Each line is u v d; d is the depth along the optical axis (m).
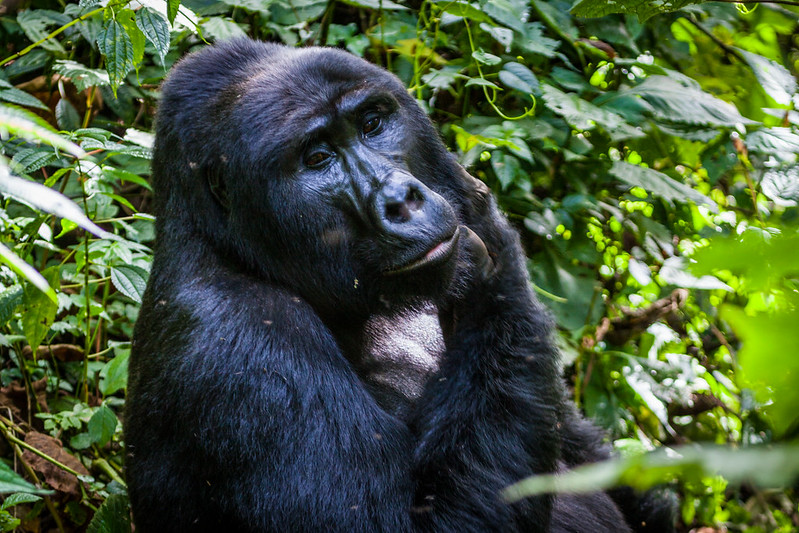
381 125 5.05
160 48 5.88
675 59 8.82
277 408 4.62
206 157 5.02
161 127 5.25
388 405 5.38
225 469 4.70
